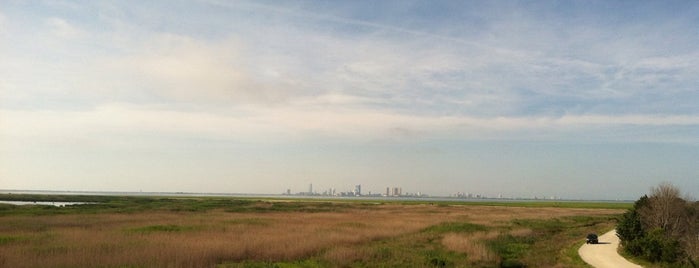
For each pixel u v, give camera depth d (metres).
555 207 155.50
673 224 46.69
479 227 62.38
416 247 41.81
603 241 53.22
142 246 35.44
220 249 34.28
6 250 31.78
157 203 118.75
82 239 39.66
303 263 32.84
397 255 36.47
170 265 28.06
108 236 42.25
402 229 57.38
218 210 95.75
